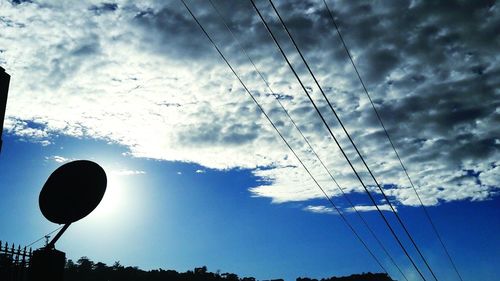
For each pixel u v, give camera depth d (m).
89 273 39.09
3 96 8.30
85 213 5.48
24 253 8.60
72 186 5.69
